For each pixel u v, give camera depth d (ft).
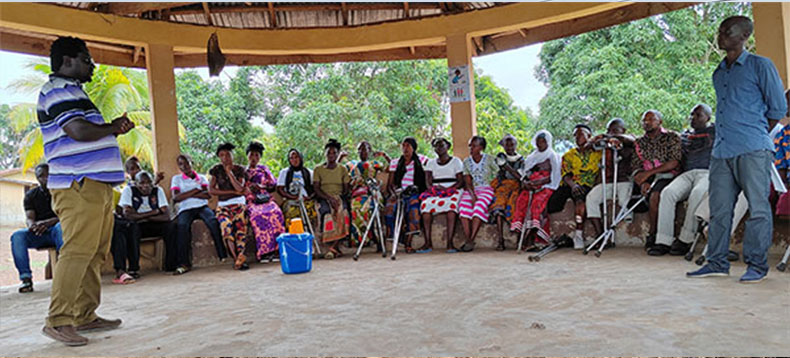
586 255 15.92
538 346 7.34
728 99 11.37
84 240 9.00
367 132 38.70
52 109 8.88
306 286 13.38
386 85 42.75
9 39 20.63
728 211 11.50
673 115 32.96
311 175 20.63
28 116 42.22
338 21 23.34
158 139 20.90
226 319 10.04
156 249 19.56
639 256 15.10
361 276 14.47
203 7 21.94
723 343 7.07
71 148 9.00
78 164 8.95
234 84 45.47
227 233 18.16
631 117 33.42
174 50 22.00
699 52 35.83
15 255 15.75
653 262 13.97
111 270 18.67
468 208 18.84
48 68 41.60
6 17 17.84
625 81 34.55
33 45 21.31
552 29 22.86
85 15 19.56
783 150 13.38
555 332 7.98
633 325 8.13
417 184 19.84
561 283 11.83
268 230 19.04
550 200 17.90
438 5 22.52
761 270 11.01
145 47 21.15
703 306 9.08
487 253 17.90
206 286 14.39
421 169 20.02
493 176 19.42
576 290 10.96
